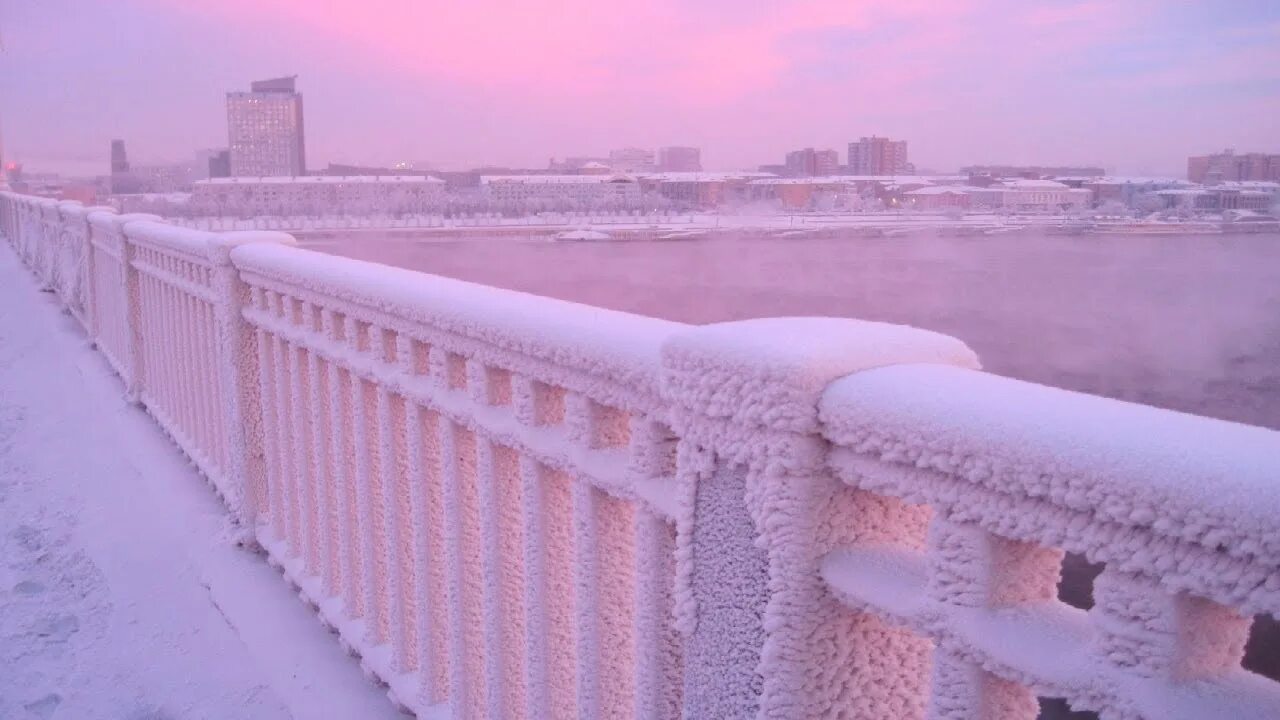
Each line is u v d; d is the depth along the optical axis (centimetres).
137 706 349
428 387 278
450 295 254
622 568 212
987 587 124
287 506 424
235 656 379
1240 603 94
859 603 139
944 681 130
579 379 204
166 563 478
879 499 149
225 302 455
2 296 1582
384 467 315
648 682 188
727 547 158
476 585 275
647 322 193
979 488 120
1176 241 356
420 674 299
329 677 347
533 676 233
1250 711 100
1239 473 92
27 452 693
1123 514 102
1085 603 280
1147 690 106
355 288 310
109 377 904
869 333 148
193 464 621
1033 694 131
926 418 122
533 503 229
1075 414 110
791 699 145
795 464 141
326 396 375
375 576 338
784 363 138
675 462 186
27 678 371
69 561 488
